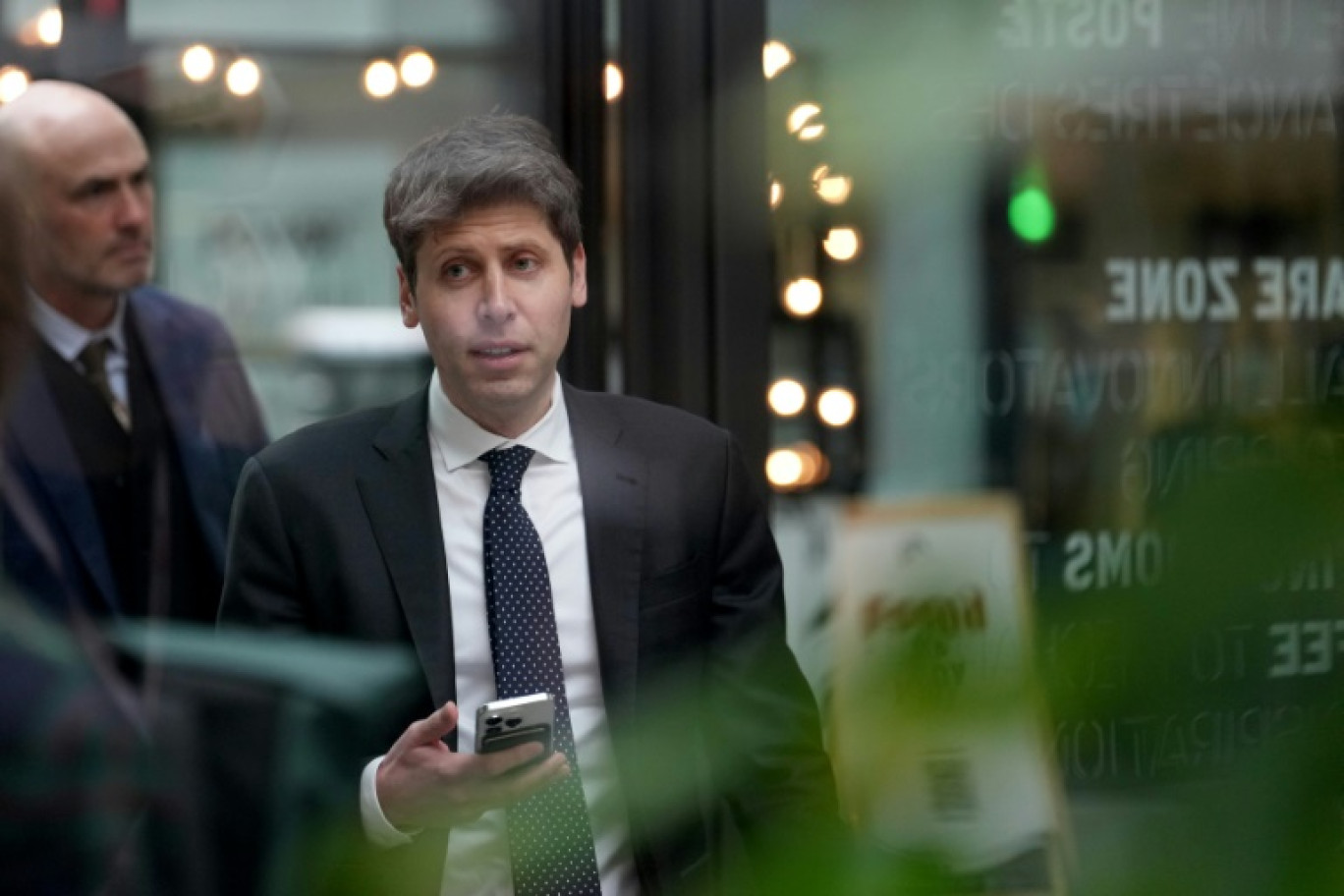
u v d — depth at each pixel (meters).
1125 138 2.60
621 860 0.83
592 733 0.94
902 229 2.33
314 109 3.64
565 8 3.74
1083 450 3.50
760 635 1.55
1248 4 2.38
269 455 3.06
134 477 3.02
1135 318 3.15
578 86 3.73
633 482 3.02
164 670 1.10
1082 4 2.44
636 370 3.79
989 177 2.69
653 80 3.65
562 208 3.02
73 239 3.09
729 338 3.69
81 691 1.01
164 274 3.34
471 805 2.30
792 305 3.62
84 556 2.54
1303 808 0.51
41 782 0.97
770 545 3.14
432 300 3.01
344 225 3.63
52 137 3.10
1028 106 2.50
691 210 3.63
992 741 0.56
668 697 0.89
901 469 3.71
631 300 3.75
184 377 3.20
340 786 1.11
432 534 2.99
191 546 3.08
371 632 2.91
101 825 0.97
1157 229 2.92
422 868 1.05
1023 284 3.26
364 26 3.69
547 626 2.96
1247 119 2.31
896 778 0.57
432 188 2.96
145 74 3.52
